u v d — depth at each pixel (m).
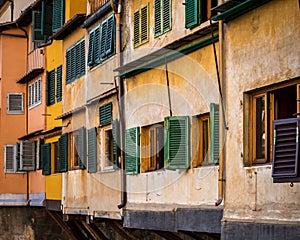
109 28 21.64
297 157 11.76
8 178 34.31
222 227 14.23
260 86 13.34
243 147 13.84
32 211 34.06
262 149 13.67
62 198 26.47
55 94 29.41
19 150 34.50
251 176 13.56
